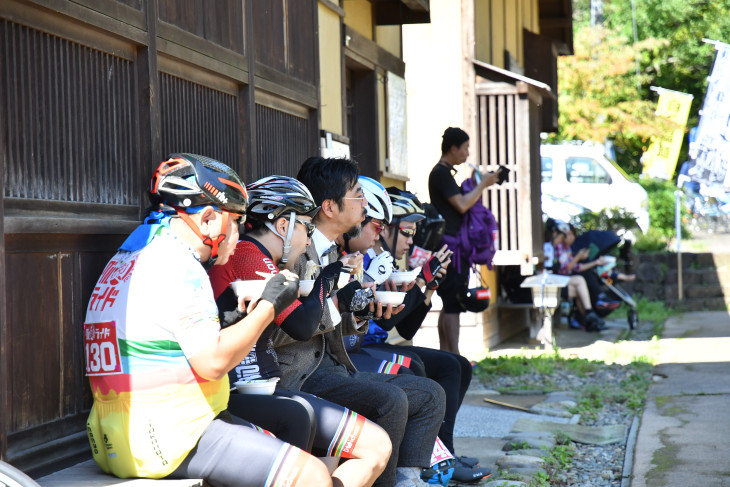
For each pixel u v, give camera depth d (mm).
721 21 25375
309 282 3430
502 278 11477
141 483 2809
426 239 5926
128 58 3490
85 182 3227
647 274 15930
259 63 4711
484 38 11039
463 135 7359
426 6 7480
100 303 2951
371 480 3396
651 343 10844
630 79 22828
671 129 20172
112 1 3312
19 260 2900
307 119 5590
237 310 3082
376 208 4371
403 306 4422
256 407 3221
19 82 2889
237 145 4484
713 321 13570
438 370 4875
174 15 3811
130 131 3492
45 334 3029
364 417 3559
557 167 16562
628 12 26031
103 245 3332
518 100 9883
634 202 16328
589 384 8180
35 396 2982
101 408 2934
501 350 10516
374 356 4531
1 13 2793
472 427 6375
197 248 3039
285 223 3557
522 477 4844
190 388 2854
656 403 7199
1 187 2697
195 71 4039
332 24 6301
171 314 2824
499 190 9906
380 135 7664
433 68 10070
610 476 5324
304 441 3201
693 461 5285
